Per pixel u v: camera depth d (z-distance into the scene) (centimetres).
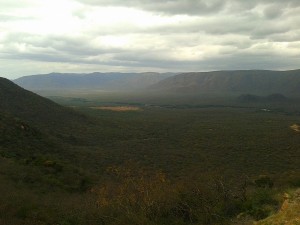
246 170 3894
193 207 1238
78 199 1788
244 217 1158
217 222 1154
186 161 4631
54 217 1321
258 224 995
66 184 2380
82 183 2459
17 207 1367
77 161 3859
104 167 3800
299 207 1002
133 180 1379
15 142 3559
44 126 6975
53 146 4162
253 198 1304
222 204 1255
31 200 1550
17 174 2217
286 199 1168
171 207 1243
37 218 1280
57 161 3058
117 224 1152
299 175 1964
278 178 2144
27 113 7744
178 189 1296
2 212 1283
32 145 3769
